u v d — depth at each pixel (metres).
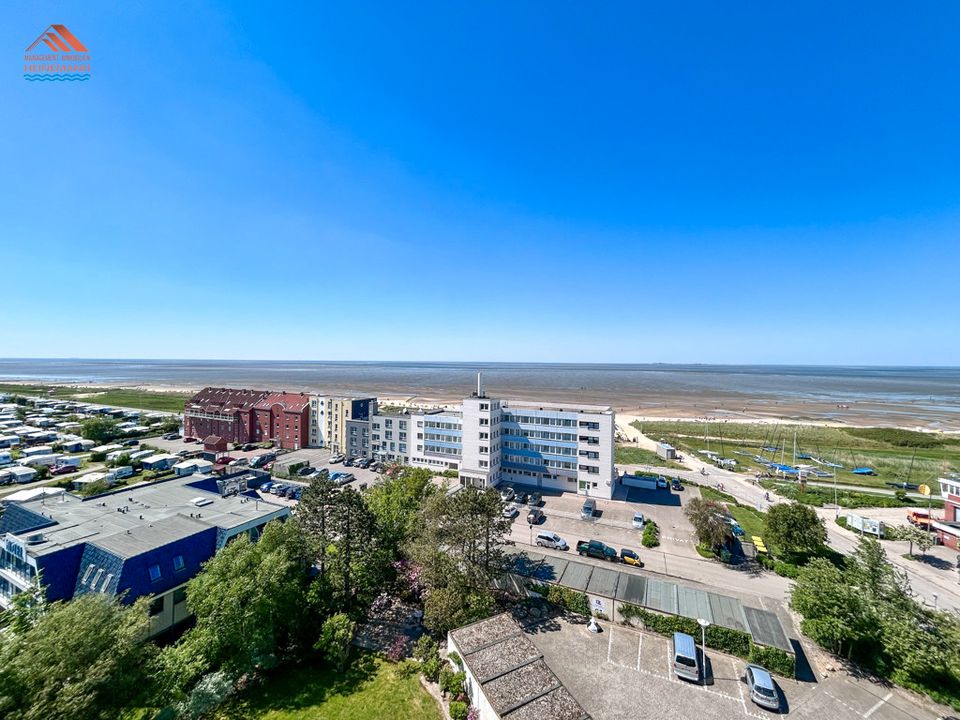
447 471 87.25
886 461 104.19
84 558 38.91
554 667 33.78
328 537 40.53
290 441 114.12
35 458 95.50
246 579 32.91
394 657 35.34
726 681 32.47
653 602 39.50
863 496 77.38
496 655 30.59
